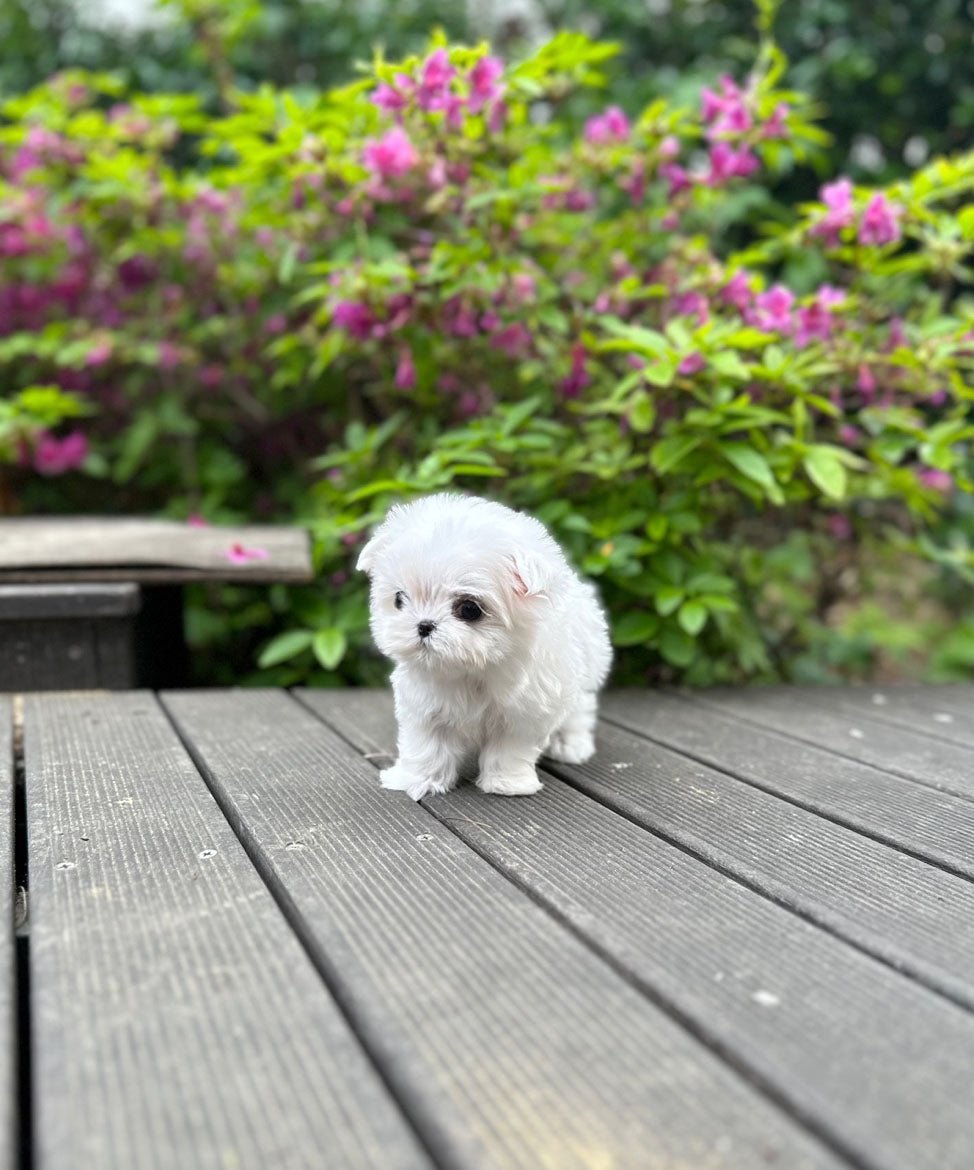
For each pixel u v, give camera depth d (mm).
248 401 2533
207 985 789
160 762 1248
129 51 3141
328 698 1555
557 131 2035
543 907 916
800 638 2162
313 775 1207
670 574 1668
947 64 2975
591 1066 711
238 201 2301
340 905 897
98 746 1308
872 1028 748
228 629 2119
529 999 774
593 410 1711
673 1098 687
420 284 1772
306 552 1706
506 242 1842
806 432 1782
